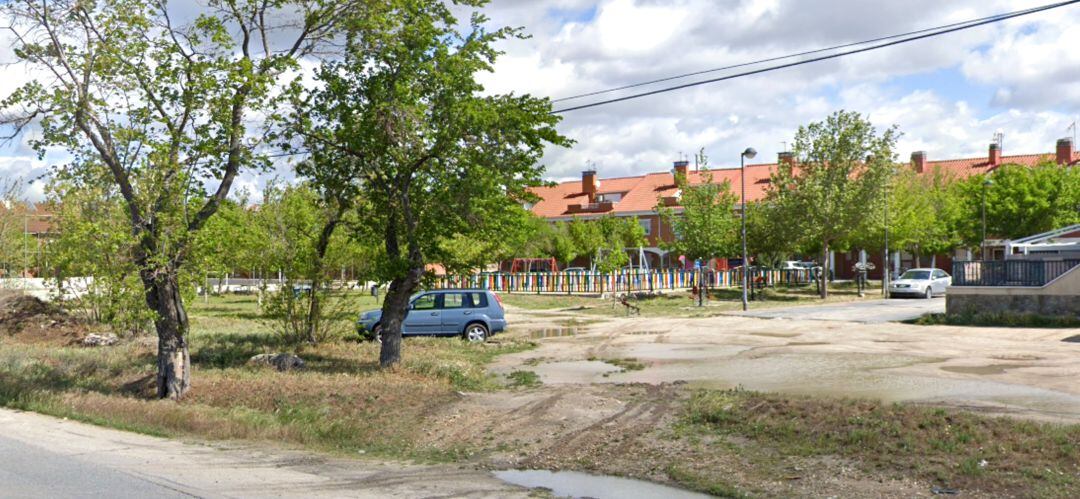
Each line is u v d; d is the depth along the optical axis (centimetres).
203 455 995
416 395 1382
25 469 872
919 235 5109
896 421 994
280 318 2167
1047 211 5116
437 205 1675
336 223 1931
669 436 1064
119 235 1358
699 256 4800
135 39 1398
